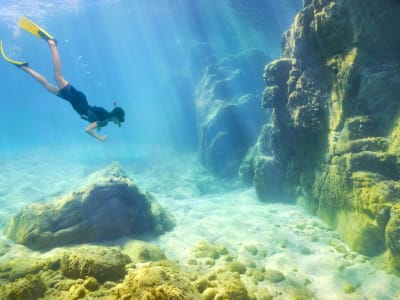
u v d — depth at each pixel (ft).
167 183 48.85
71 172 57.26
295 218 26.37
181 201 37.68
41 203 24.56
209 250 19.90
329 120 22.86
